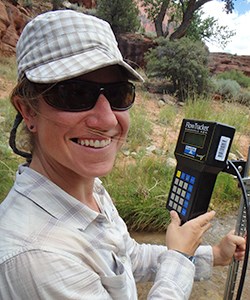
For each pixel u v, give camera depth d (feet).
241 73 43.34
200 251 3.85
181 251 3.07
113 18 45.57
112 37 2.71
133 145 14.12
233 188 12.19
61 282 2.19
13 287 2.11
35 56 2.45
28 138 2.78
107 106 2.57
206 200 3.29
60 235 2.34
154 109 21.83
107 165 2.71
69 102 2.45
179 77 26.89
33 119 2.61
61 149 2.56
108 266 2.67
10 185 8.95
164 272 2.97
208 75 28.53
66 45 2.44
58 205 2.53
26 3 40.98
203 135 3.20
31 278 2.11
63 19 2.48
